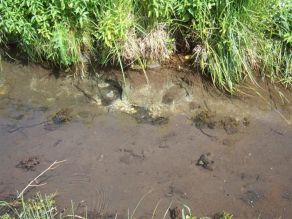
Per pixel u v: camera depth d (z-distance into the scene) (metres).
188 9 2.03
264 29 2.04
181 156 1.78
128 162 1.75
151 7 2.02
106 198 1.61
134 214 1.56
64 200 1.60
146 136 1.88
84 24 2.06
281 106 1.99
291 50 2.05
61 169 1.72
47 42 2.10
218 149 1.81
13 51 2.25
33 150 1.80
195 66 2.13
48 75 2.17
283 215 1.56
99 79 2.15
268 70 2.08
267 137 1.86
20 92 2.10
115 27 2.00
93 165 1.74
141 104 2.03
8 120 1.95
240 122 1.93
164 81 2.12
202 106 2.01
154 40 2.12
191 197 1.62
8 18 2.04
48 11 2.03
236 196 1.62
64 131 1.90
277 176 1.70
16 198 1.61
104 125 1.93
